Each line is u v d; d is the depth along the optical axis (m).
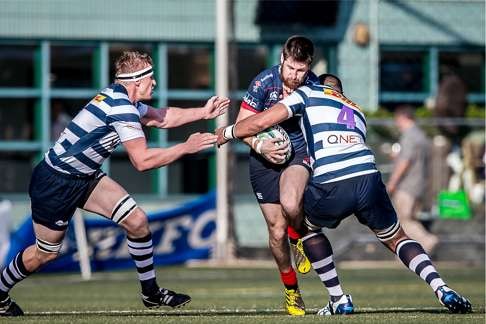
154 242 66.25
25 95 77.44
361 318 28.81
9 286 31.59
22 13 76.81
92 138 29.86
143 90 30.59
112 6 77.56
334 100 30.28
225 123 72.38
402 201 65.75
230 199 70.94
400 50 80.44
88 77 77.88
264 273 63.09
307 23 78.56
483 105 81.69
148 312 34.09
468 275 60.69
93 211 30.77
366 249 70.31
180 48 78.38
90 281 58.53
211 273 63.12
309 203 30.27
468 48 81.31
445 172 69.62
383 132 68.12
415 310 33.53
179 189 78.62
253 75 78.38
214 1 78.38
